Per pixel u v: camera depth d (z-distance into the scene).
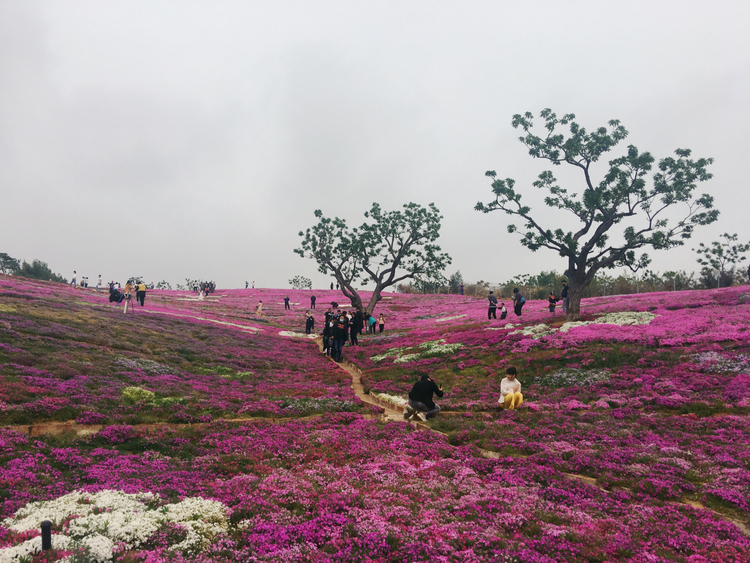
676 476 9.44
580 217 29.22
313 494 8.59
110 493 8.00
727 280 56.59
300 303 73.62
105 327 26.59
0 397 12.96
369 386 21.38
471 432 13.29
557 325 29.47
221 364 25.42
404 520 7.54
